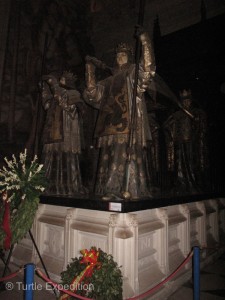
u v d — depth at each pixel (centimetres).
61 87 525
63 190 503
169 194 532
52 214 419
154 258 380
